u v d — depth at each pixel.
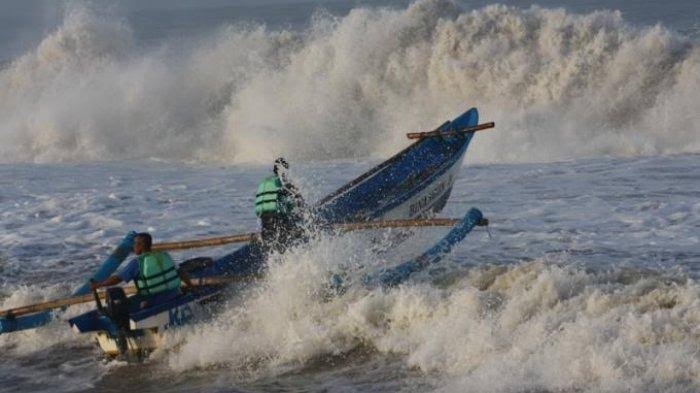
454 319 24.97
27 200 51.03
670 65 66.31
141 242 27.36
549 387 21.05
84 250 39.25
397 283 29.09
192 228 41.91
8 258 38.28
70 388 24.86
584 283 27.02
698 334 22.20
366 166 61.47
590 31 69.50
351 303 27.36
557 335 23.17
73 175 62.28
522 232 37.16
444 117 70.62
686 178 47.22
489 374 22.03
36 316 27.78
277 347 25.92
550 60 69.00
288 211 30.81
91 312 26.30
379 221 31.58
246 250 31.08
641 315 23.69
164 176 60.31
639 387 20.36
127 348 26.56
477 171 54.19
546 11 72.00
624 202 41.75
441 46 72.00
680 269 29.89
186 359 25.88
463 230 31.09
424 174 38.59
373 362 24.28
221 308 28.69
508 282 28.69
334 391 22.73
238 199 48.69
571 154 60.75
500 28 71.69
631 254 32.59
